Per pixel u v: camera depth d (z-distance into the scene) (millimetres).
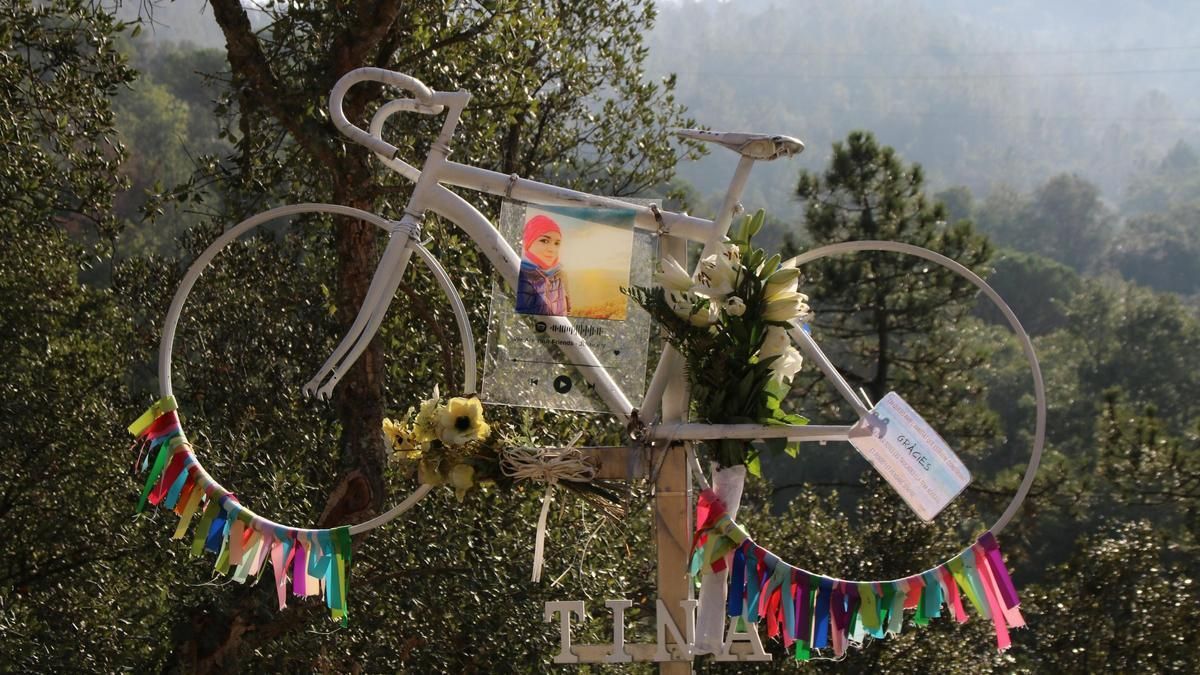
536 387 3244
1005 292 48062
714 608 3154
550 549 7105
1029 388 31031
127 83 8039
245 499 6961
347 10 6562
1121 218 109688
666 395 3230
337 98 3336
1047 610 11492
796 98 168625
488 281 7129
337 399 6551
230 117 7445
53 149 8445
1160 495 11609
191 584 7102
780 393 3178
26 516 9016
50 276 9391
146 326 9305
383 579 6965
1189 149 129500
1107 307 41750
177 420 3307
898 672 10070
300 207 3342
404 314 7230
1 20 7863
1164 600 11031
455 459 3240
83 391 9219
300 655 6984
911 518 11125
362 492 6352
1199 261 74500
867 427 3025
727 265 3117
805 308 3166
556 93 8664
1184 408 31984
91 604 8812
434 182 3332
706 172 97188
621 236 3227
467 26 7223
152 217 7117
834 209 13422
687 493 3203
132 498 8555
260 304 8414
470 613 6992
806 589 3082
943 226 13625
